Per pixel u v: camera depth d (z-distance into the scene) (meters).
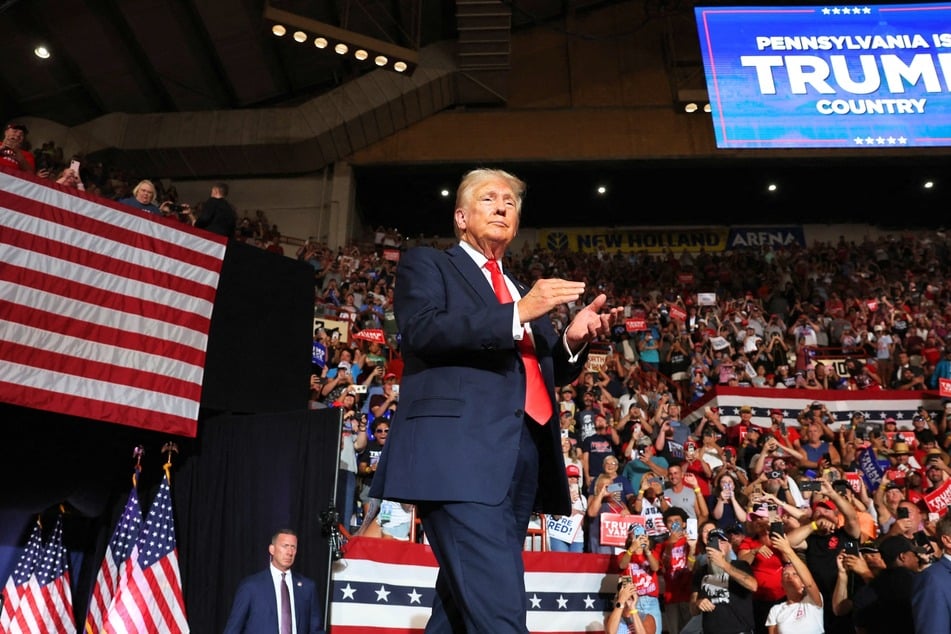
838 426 12.97
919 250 22.97
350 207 22.02
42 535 7.22
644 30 23.16
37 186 6.34
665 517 7.57
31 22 17.30
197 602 6.80
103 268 6.53
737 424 12.31
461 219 2.11
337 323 13.36
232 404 7.09
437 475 1.68
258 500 6.88
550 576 7.14
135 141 20.73
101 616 6.58
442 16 20.92
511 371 1.82
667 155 21.81
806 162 21.92
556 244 25.47
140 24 18.22
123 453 7.25
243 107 21.89
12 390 5.86
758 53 16.98
